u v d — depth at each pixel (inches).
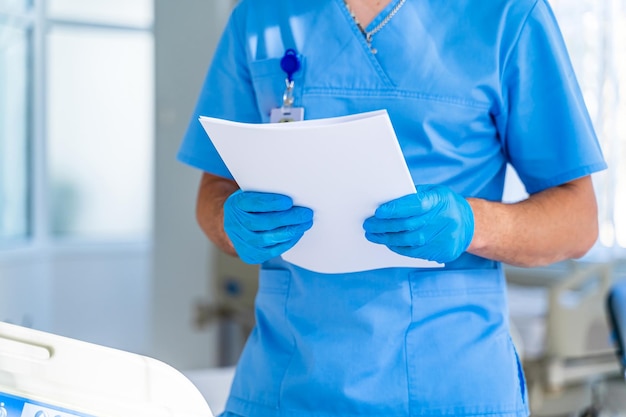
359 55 43.8
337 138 33.7
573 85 44.4
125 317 191.8
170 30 150.6
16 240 179.2
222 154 37.2
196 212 50.5
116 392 30.5
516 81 43.8
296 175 36.2
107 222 193.6
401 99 43.0
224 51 49.5
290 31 45.8
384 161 34.4
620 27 124.2
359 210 37.3
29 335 30.9
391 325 42.3
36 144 182.9
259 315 46.9
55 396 30.7
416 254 37.8
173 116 151.7
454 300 42.7
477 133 43.8
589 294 106.7
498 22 43.1
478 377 42.1
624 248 125.4
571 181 45.1
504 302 44.5
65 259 186.5
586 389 111.6
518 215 42.0
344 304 42.9
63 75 186.4
